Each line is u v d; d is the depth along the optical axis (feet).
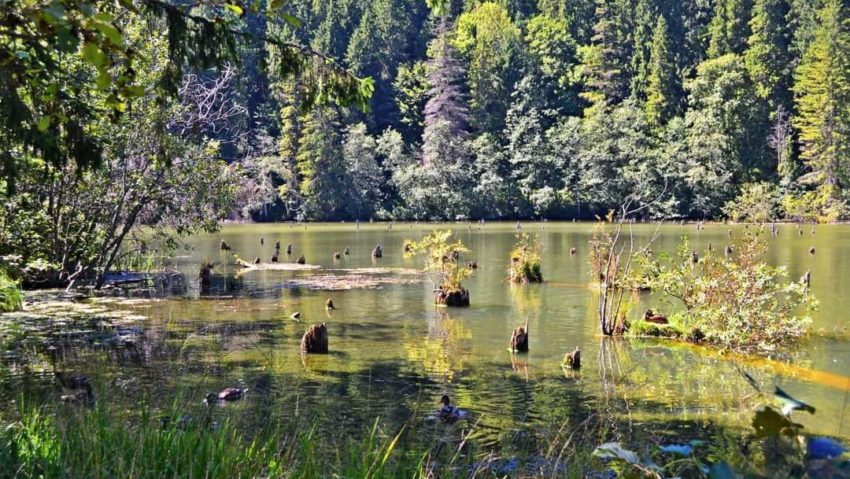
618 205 214.28
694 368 34.47
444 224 199.41
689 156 209.36
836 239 126.93
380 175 232.12
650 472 10.32
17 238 59.31
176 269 82.02
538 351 38.19
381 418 25.41
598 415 26.40
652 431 24.38
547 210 222.48
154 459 13.80
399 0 308.60
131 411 22.34
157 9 23.44
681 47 262.26
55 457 14.03
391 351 37.83
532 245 115.03
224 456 14.26
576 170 223.51
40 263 54.39
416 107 264.11
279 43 26.61
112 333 41.86
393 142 238.48
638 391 30.12
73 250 64.90
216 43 24.07
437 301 55.31
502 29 288.71
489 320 48.01
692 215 208.33
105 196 63.46
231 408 25.71
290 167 221.87
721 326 40.57
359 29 276.41
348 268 83.97
